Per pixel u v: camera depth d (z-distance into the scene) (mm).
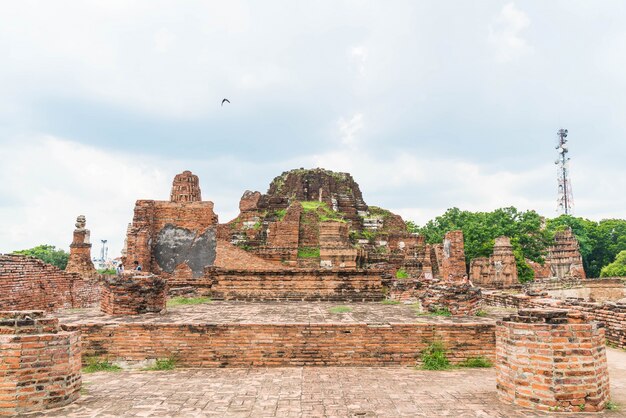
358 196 57531
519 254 54000
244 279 22797
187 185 36219
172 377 10008
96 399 8094
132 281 14289
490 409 7414
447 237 36156
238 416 7152
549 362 7359
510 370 7750
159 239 28484
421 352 11367
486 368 11070
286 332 11406
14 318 7945
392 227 51438
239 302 21141
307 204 46594
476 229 57406
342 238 30969
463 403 7781
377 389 8836
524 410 7332
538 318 7719
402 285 22406
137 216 27594
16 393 7297
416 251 39250
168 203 28844
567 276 62594
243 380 9664
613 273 66188
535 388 7426
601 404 7398
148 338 11250
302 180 57000
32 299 17688
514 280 47938
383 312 15438
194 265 28406
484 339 11422
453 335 11430
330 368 11008
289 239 38906
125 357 11133
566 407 7246
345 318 13227
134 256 26625
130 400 8023
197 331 11320
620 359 12062
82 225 30734
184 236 28672
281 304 19891
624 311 13828
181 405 7719
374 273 22594
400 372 10578
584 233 81188
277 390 8773
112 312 14008
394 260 38594
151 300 14375
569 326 7438
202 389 8844
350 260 29938
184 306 18359
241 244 44312
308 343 11367
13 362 7371
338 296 22406
